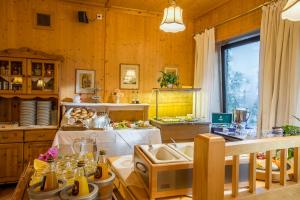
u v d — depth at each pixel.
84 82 3.80
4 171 3.08
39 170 1.15
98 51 3.87
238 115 3.34
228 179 1.17
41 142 3.22
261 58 2.85
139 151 1.30
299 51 2.43
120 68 4.00
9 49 3.18
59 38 3.66
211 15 3.98
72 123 3.19
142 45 4.12
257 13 3.08
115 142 3.10
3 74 3.19
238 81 3.71
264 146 1.17
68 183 1.02
